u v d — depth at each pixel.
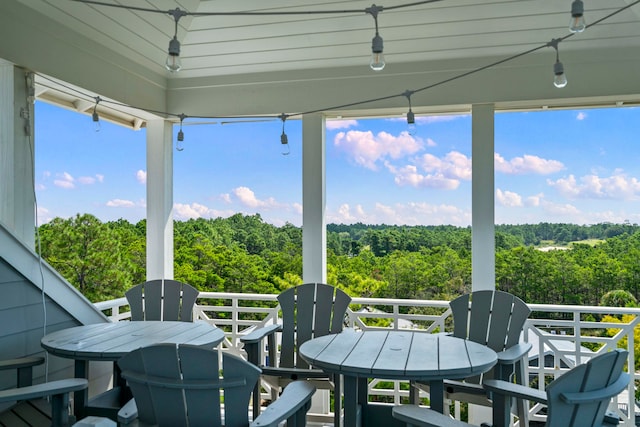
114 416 2.75
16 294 3.08
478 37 3.89
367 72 4.28
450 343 2.89
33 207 3.29
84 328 3.25
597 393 1.94
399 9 3.70
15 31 3.07
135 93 4.22
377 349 2.74
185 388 2.04
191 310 3.94
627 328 3.83
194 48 4.29
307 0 3.67
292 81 4.43
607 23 3.64
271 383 3.44
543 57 3.96
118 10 3.57
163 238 4.64
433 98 4.15
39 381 3.21
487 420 3.92
